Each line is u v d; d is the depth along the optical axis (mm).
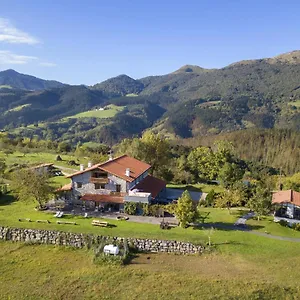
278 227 55469
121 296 37438
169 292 37562
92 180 63281
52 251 48969
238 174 81562
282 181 97250
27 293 38375
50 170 96062
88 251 48219
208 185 93688
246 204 67625
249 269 41812
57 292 38469
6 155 125375
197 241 48156
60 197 65625
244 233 52156
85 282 40219
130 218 58000
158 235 50219
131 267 43375
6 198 71688
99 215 59469
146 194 61125
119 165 68938
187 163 108500
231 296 36531
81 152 137625
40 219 57062
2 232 52969
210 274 41062
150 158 93375
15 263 45406
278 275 40344
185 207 52469
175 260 45625
